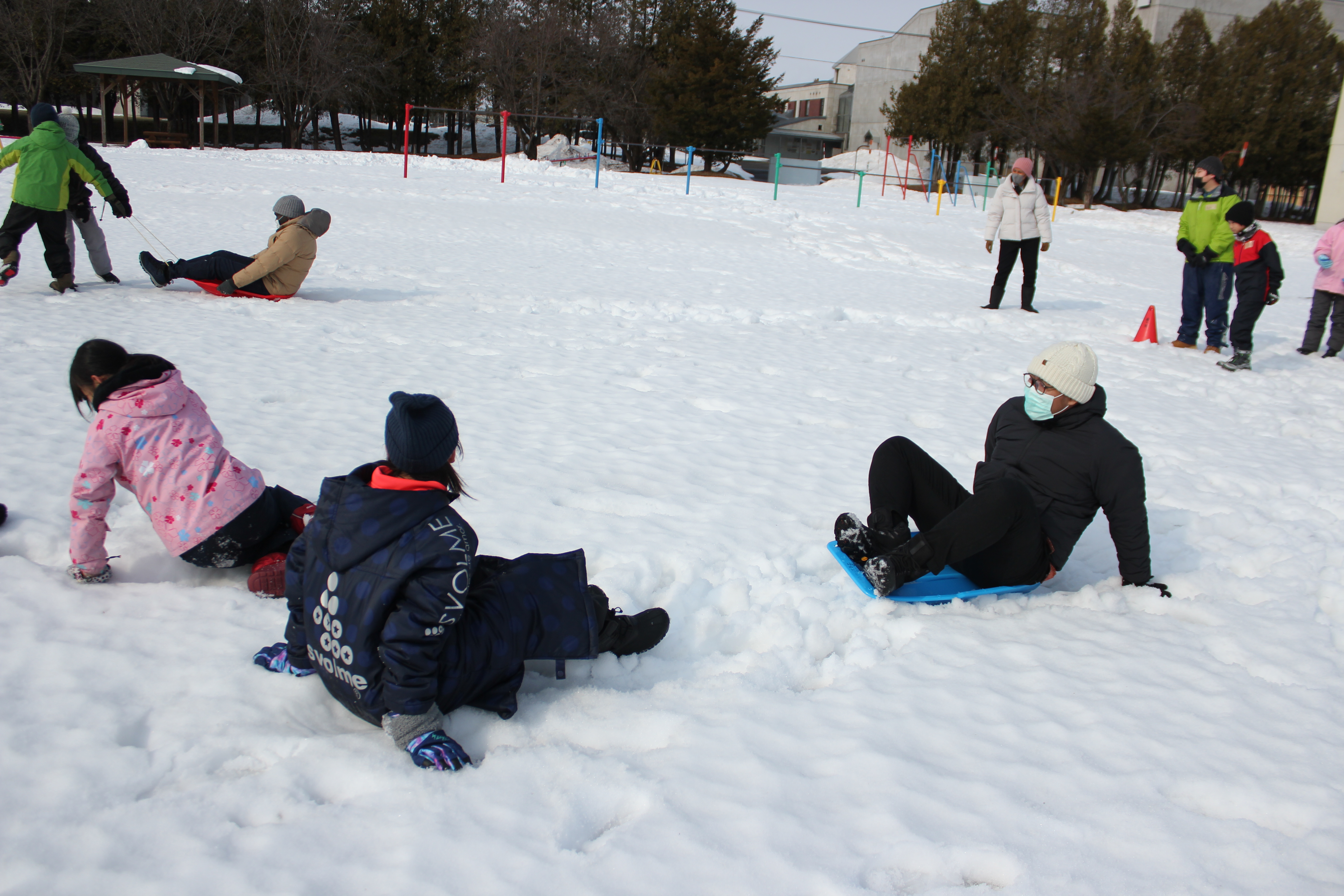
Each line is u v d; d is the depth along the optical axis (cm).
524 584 255
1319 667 300
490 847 195
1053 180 4119
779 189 3553
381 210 1772
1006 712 263
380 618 220
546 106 4725
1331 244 911
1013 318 1074
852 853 200
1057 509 338
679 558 353
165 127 5144
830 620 320
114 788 208
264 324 749
